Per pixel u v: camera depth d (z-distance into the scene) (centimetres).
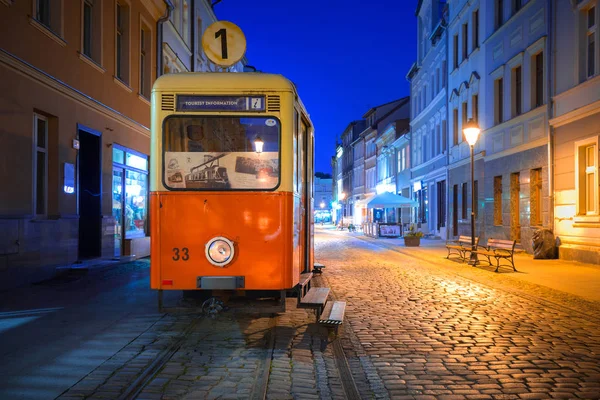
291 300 942
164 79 655
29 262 1054
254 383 466
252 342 618
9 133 995
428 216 3328
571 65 1523
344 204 7475
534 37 1758
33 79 1077
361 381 487
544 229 1642
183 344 606
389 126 4412
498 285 1102
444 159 2898
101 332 665
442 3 3244
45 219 1138
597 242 1403
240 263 643
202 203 645
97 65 1394
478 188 2292
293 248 654
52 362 529
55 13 1183
